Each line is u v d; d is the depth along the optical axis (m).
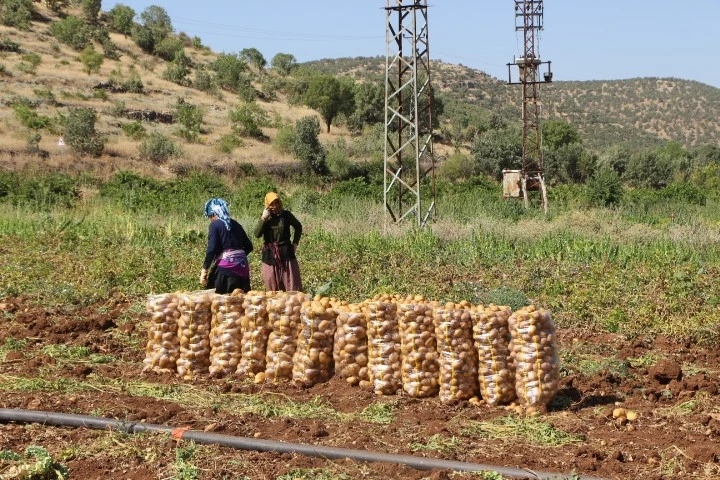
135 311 12.37
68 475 6.54
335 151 57.00
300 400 8.46
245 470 6.66
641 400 8.65
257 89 88.44
